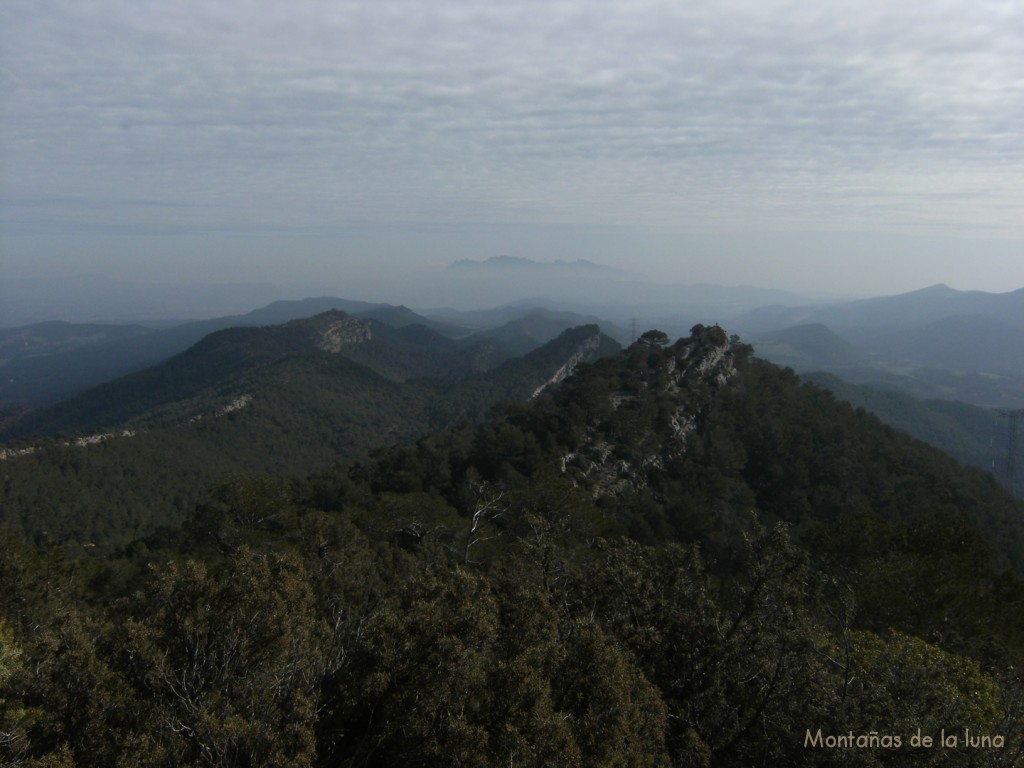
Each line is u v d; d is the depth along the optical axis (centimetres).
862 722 1080
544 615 1173
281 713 904
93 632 1040
